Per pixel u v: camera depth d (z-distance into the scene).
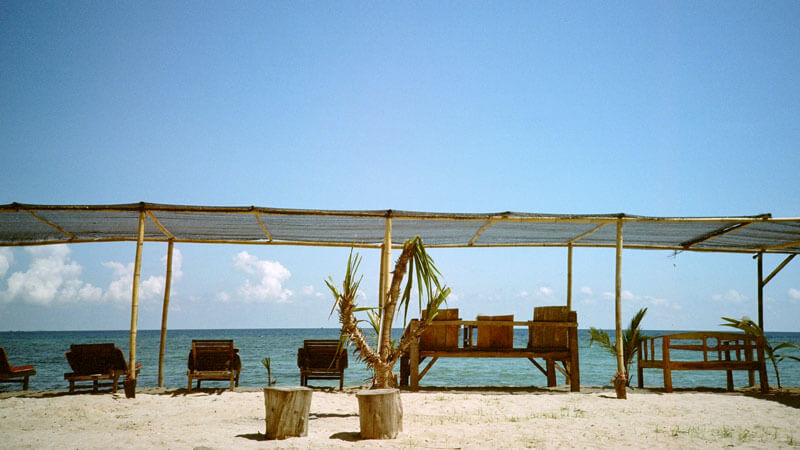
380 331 6.81
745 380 19.80
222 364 9.55
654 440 5.50
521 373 25.62
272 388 5.59
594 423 6.46
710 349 9.77
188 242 11.52
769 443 5.40
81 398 8.27
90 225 10.12
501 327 9.99
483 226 10.21
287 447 4.97
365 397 5.49
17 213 9.00
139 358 39.38
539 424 6.38
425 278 6.55
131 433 5.77
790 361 37.69
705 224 9.72
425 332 9.89
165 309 10.94
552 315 10.07
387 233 9.23
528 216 9.38
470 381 20.80
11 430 6.02
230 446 5.01
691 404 8.09
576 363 9.79
